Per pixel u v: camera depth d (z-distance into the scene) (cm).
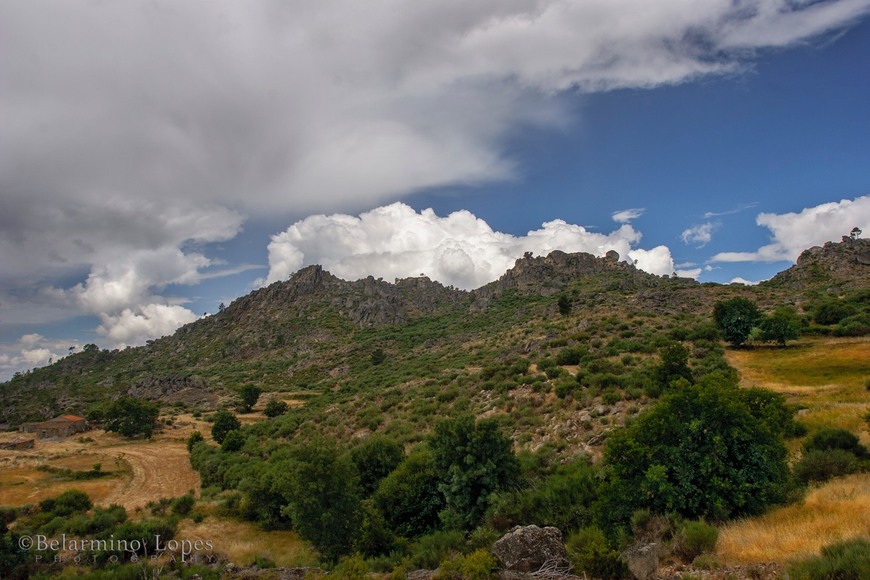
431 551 2006
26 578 2619
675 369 3838
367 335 19612
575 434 3478
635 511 1659
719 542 1347
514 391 5041
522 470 2789
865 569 920
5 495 5750
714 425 1741
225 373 17912
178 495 5622
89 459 8000
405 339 16875
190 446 8556
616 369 5025
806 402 3759
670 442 1756
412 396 6669
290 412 9319
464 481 2552
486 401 5159
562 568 1317
